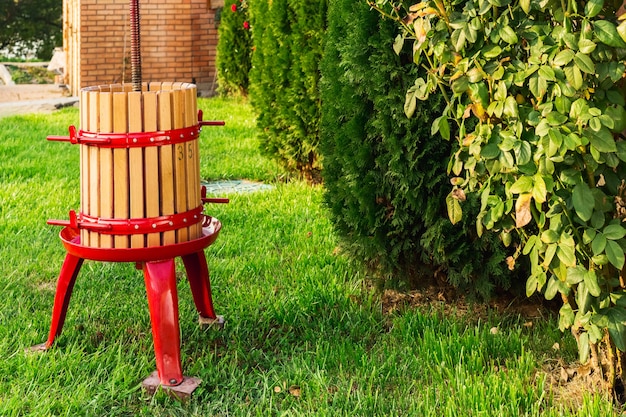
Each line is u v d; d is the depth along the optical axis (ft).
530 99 10.27
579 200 9.23
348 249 14.99
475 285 13.89
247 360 12.19
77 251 11.39
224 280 15.71
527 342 12.50
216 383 11.39
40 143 30.91
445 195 13.60
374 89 13.52
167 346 11.24
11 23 84.17
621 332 9.76
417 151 13.48
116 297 14.69
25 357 11.88
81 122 11.30
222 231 18.97
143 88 12.33
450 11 10.52
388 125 13.52
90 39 45.06
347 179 14.20
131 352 12.11
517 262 13.65
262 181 25.75
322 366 11.78
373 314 13.83
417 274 14.73
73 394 10.84
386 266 14.47
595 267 9.98
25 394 10.94
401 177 13.43
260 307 14.25
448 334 12.91
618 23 9.57
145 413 10.62
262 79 25.70
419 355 12.08
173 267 11.45
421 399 10.80
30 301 14.47
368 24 13.44
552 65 9.23
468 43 10.39
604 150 9.06
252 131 33.96
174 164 11.27
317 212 20.56
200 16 47.52
